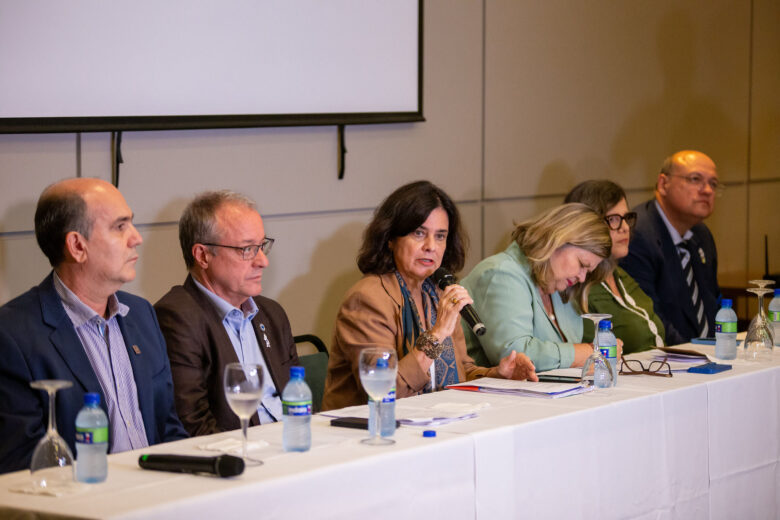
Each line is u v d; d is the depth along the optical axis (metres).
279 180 4.37
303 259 4.50
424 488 2.29
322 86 4.40
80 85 3.64
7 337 2.49
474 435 2.40
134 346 2.77
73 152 3.73
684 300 5.07
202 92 3.99
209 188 4.12
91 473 2.01
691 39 6.34
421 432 2.44
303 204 4.46
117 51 3.73
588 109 5.73
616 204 4.46
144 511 1.83
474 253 5.19
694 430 3.06
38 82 3.54
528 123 5.41
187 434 2.88
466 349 3.68
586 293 3.93
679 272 5.07
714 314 5.20
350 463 2.14
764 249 7.01
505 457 2.47
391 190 4.81
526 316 3.67
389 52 4.65
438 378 3.37
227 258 3.11
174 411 2.88
